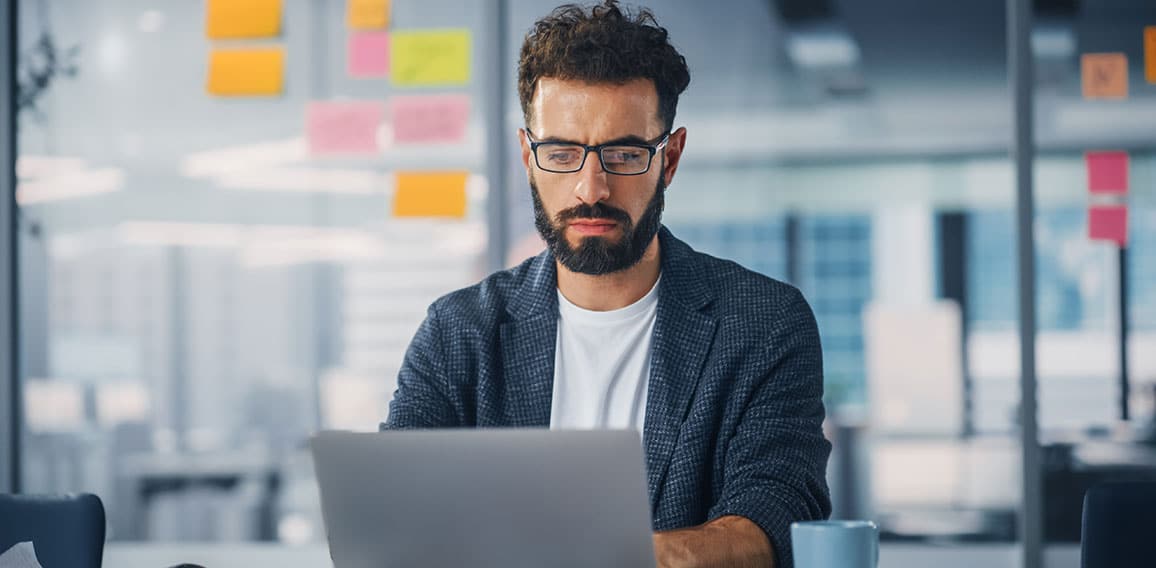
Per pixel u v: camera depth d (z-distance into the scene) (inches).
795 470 58.7
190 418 118.7
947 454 111.4
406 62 117.0
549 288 65.8
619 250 59.0
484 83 116.2
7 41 119.3
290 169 118.1
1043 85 112.0
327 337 117.5
